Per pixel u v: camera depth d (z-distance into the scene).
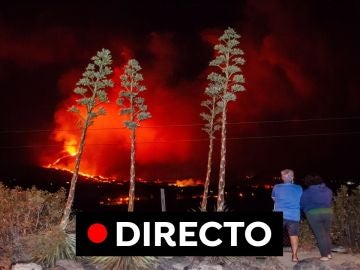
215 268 9.30
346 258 10.47
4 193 11.01
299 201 10.18
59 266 9.36
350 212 12.03
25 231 10.56
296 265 9.62
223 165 11.68
